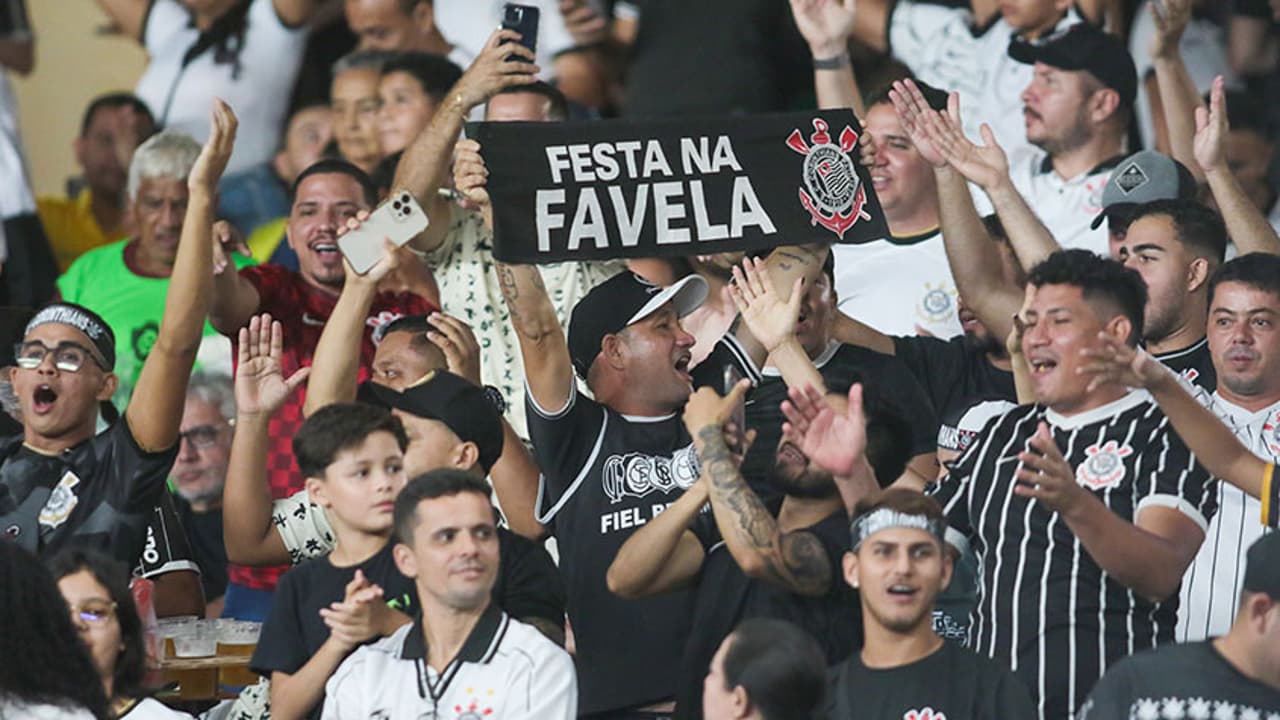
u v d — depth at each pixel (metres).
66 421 17.08
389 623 14.38
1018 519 15.17
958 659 13.95
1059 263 15.55
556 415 16.17
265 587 19.14
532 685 13.64
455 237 20.64
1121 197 19.70
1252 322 16.73
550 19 25.61
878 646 14.04
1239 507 16.30
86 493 16.91
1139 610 14.80
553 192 16.77
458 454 15.53
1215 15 24.52
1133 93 22.73
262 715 15.93
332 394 17.08
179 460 22.41
